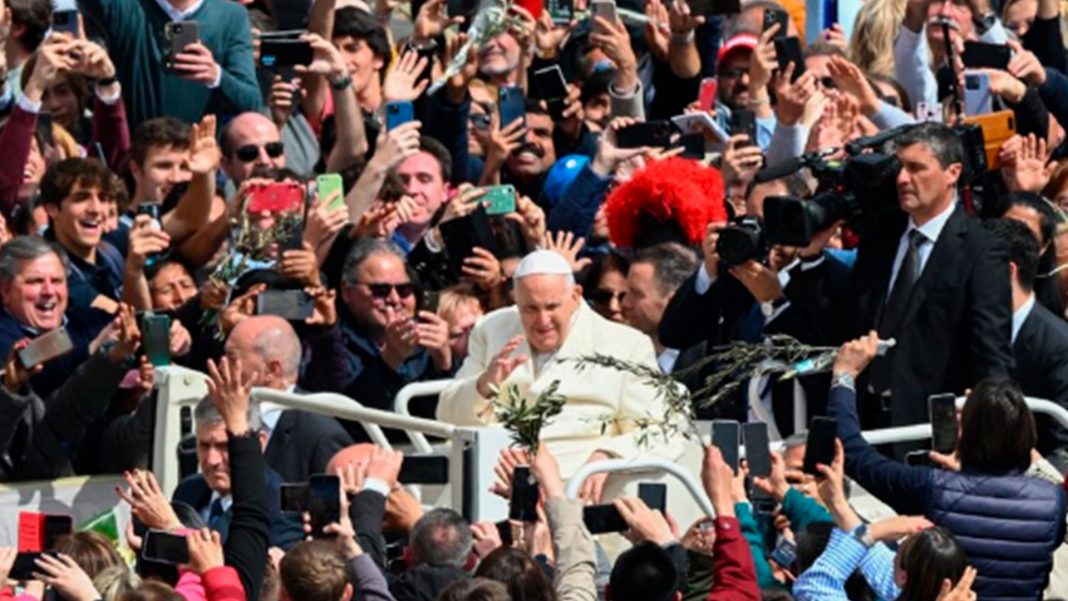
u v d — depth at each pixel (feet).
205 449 126.52
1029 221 154.40
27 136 147.95
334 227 146.30
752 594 112.16
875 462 123.65
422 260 157.38
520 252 156.56
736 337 143.74
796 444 129.18
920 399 137.69
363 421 127.44
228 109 164.04
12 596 108.99
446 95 165.37
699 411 144.87
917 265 138.10
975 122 156.46
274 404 128.77
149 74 162.81
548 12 177.88
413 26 173.88
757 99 171.63
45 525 113.70
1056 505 122.52
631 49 174.09
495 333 139.03
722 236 137.59
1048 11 192.95
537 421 118.01
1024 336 142.31
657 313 146.30
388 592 114.42
